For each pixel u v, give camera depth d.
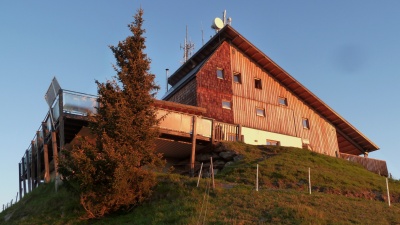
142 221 17.86
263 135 35.12
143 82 21.59
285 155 28.28
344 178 24.70
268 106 36.62
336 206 18.36
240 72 36.31
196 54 37.62
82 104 25.25
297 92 38.53
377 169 34.25
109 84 21.02
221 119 33.56
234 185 21.61
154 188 20.72
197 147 29.81
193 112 32.34
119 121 19.62
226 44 36.47
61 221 19.36
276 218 16.47
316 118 39.28
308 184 22.98
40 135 30.19
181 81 38.25
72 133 27.30
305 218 16.30
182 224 16.50
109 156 18.52
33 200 24.44
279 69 36.91
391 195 23.03
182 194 19.95
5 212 25.36
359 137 40.66
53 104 26.53
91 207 18.98
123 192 19.08
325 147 38.72
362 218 17.00
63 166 19.12
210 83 34.31
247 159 27.19
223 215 17.09
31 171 31.44
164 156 30.84
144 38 22.25
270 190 20.70
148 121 21.00
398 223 16.66
